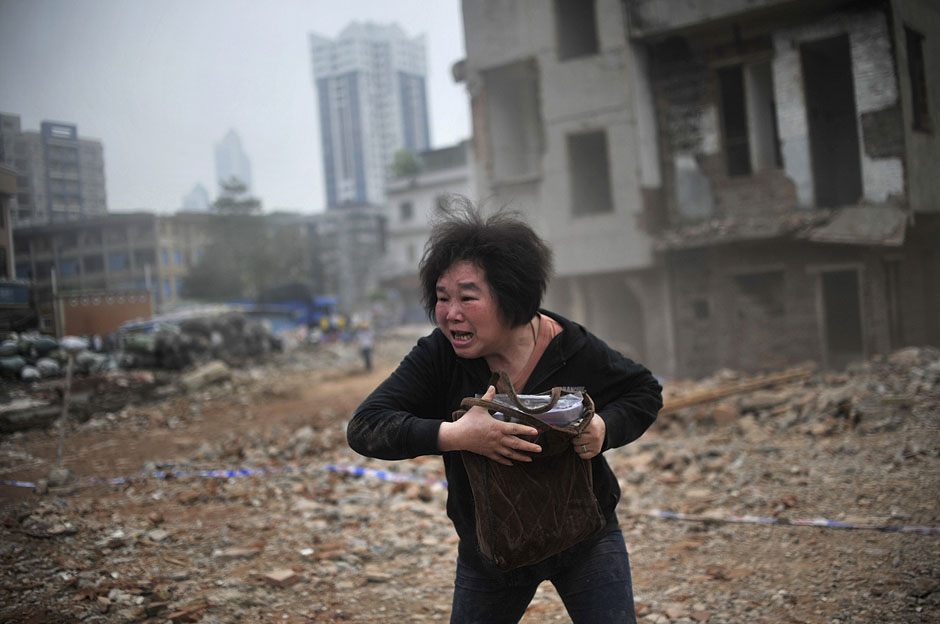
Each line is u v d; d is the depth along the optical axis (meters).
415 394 2.18
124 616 3.69
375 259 76.19
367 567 4.63
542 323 2.21
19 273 16.11
